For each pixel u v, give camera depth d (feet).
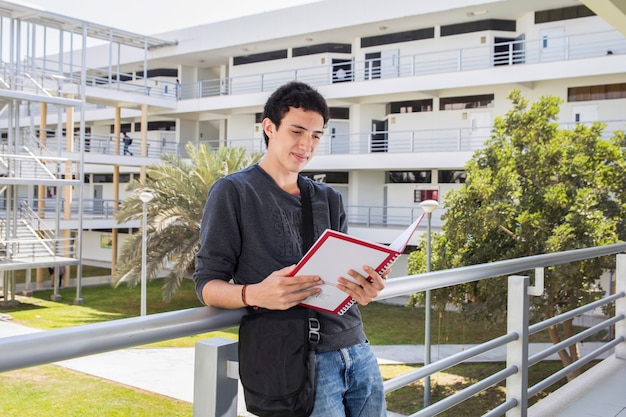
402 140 78.64
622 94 64.18
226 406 5.16
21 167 65.16
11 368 3.81
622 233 40.63
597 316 40.55
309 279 4.77
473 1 68.80
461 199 43.32
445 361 7.69
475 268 8.43
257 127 92.27
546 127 44.04
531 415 10.93
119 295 72.43
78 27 80.02
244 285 4.93
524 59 69.67
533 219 39.65
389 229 72.23
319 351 5.13
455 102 74.59
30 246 66.28
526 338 9.82
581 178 42.09
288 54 90.84
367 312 55.47
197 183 60.75
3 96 62.90
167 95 97.09
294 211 5.45
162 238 60.39
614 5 15.85
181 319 4.82
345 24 78.59
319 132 5.51
